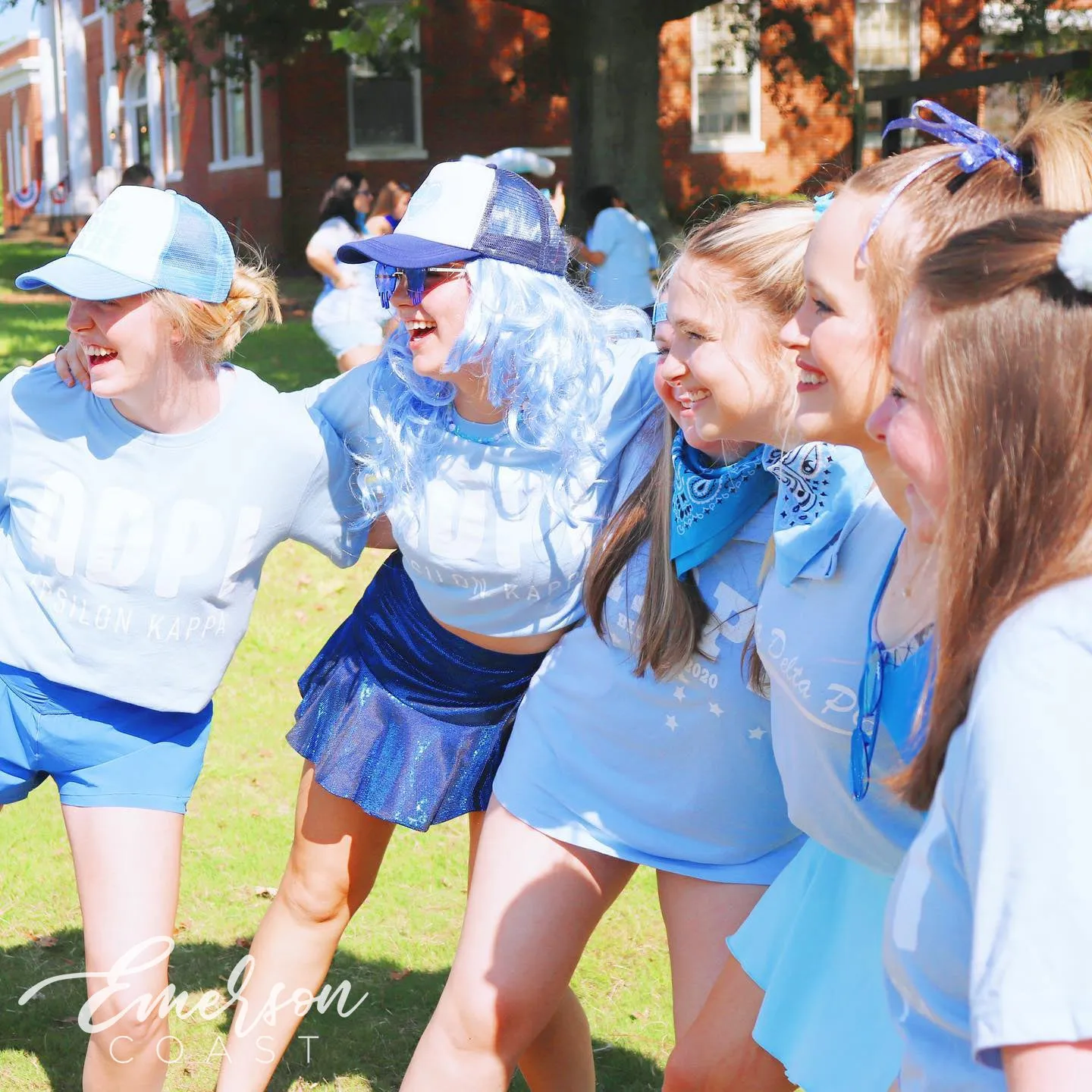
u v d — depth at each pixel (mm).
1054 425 1176
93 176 37250
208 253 2494
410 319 2479
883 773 1869
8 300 20219
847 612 1921
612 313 2689
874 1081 2047
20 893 4199
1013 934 1141
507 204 2500
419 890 4309
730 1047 2316
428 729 2805
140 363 2473
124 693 2635
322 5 19469
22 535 2621
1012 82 13711
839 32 26250
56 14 38844
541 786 2533
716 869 2492
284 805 4801
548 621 2609
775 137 26594
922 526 1383
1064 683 1162
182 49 23141
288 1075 3422
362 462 2701
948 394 1220
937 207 1586
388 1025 3619
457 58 25578
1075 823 1127
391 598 2885
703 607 2346
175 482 2576
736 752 2402
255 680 5941
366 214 9867
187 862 4387
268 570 7293
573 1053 2959
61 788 2717
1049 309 1175
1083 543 1192
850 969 2105
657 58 18109
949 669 1253
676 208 26234
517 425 2518
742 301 2092
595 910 2537
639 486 2447
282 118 25203
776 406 2105
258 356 14594
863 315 1642
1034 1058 1139
